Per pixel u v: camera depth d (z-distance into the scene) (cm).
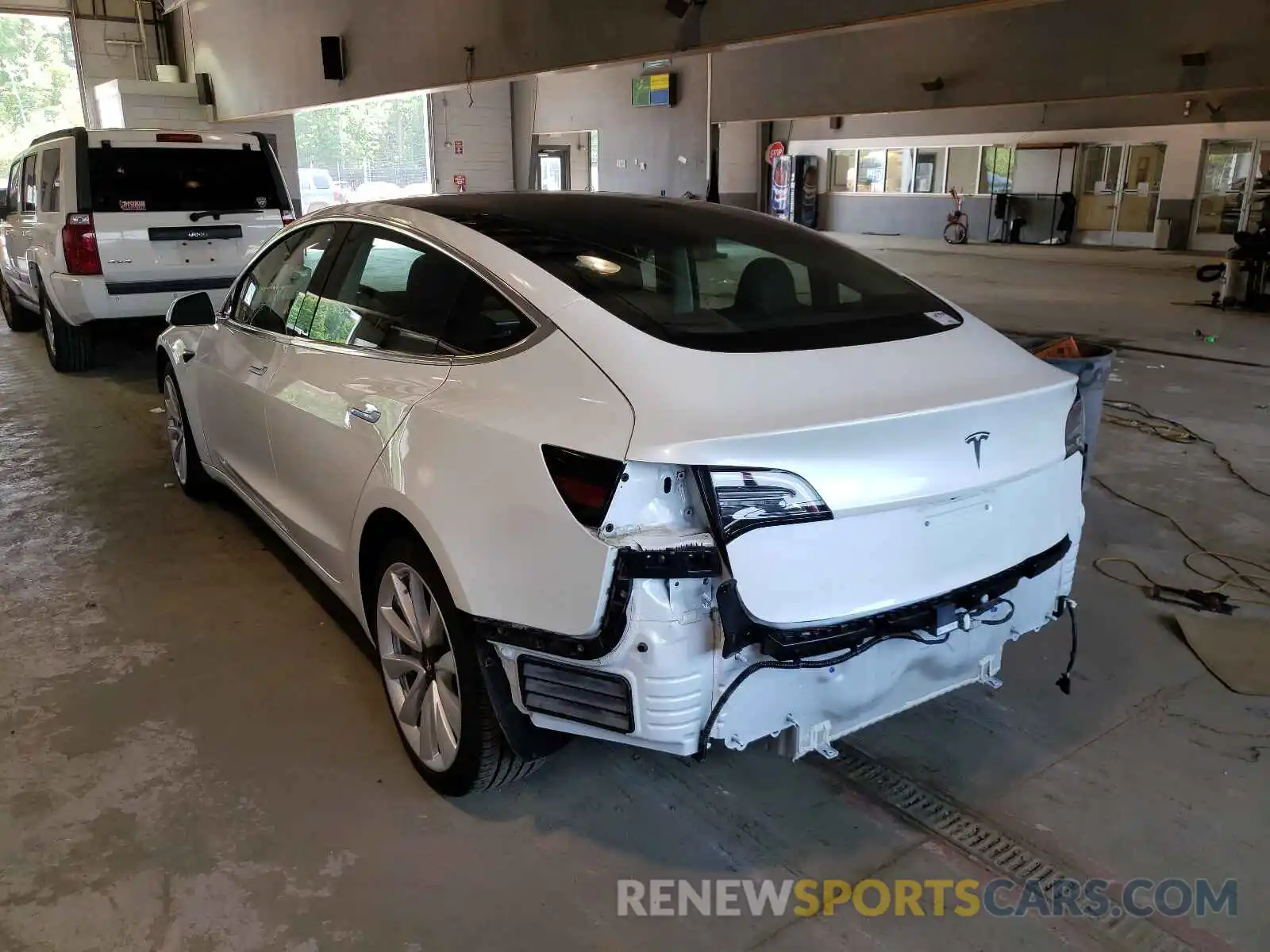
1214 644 321
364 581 267
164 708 288
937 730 276
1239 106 1812
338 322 294
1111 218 2117
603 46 853
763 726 200
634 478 183
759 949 197
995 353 238
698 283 241
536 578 199
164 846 228
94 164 662
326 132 2364
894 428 191
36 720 280
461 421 219
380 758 264
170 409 473
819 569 190
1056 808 241
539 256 240
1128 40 1210
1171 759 261
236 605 357
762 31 721
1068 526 243
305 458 296
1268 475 503
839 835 232
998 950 197
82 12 1571
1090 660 315
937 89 1410
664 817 239
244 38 1377
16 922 203
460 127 2300
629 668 188
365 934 201
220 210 705
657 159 1872
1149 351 855
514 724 215
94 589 371
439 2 1018
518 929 203
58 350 762
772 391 195
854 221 2538
